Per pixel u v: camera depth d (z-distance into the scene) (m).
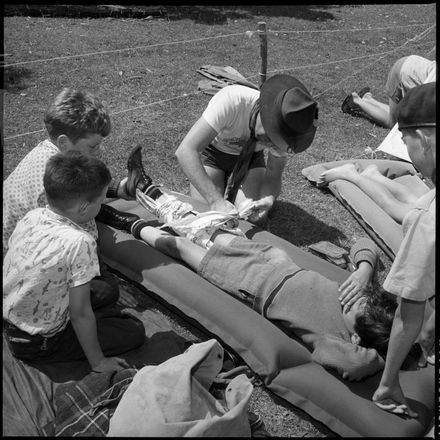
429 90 2.00
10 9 8.09
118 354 2.69
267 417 2.56
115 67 6.52
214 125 3.55
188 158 3.51
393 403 2.35
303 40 8.75
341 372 2.47
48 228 2.48
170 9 9.62
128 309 3.00
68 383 2.43
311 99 3.26
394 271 2.06
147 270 3.09
